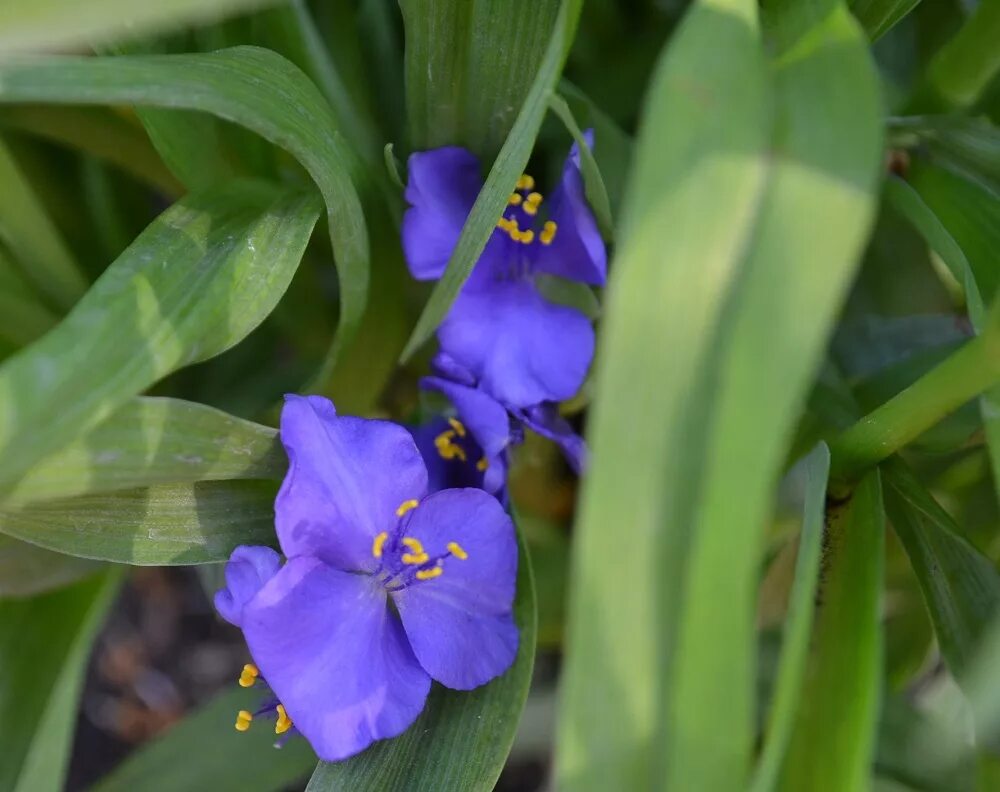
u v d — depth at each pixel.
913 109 0.23
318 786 0.19
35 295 0.23
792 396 0.15
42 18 0.17
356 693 0.19
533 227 0.21
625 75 0.25
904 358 0.22
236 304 0.19
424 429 0.21
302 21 0.21
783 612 0.24
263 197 0.20
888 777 0.22
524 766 0.29
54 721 0.21
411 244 0.21
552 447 0.23
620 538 0.16
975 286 0.19
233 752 0.24
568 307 0.21
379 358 0.23
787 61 0.17
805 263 0.16
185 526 0.19
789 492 0.21
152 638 0.31
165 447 0.18
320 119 0.20
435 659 0.20
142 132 0.23
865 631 0.18
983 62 0.22
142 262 0.18
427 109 0.21
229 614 0.19
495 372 0.21
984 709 0.17
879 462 0.20
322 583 0.19
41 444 0.17
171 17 0.17
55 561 0.21
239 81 0.19
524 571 0.20
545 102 0.18
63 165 0.25
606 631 0.16
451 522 0.20
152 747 0.24
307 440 0.19
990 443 0.18
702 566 0.15
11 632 0.23
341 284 0.21
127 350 0.18
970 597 0.20
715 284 0.16
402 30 0.24
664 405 0.16
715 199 0.16
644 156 0.16
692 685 0.16
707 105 0.16
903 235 0.25
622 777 0.16
